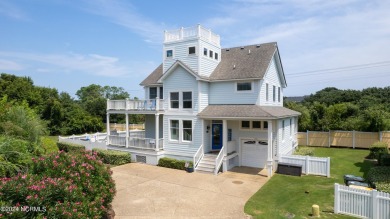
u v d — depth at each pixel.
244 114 17.75
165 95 21.61
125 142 23.23
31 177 7.86
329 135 28.47
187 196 13.39
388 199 9.89
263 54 21.67
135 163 21.75
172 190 14.38
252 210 11.53
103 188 9.85
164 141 21.67
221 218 10.73
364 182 13.92
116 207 11.85
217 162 17.89
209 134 20.81
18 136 13.60
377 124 25.91
